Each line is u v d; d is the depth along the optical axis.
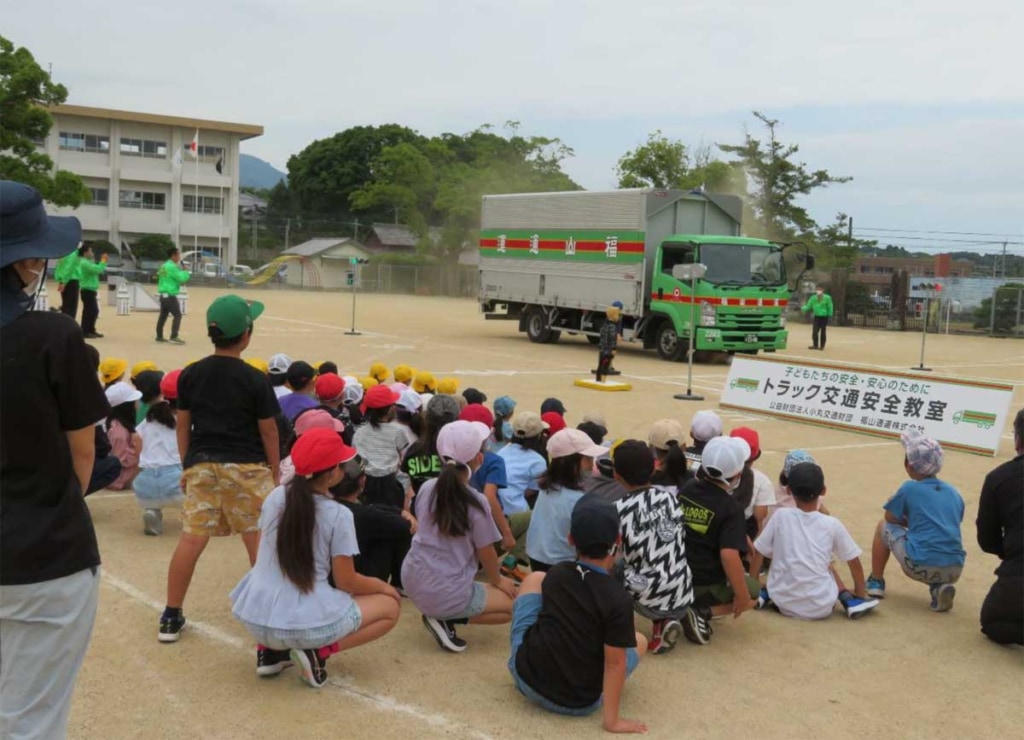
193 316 29.11
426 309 40.44
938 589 6.13
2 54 40.66
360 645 4.96
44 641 3.10
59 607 3.08
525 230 25.30
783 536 6.02
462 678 4.88
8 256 2.98
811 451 11.81
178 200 60.97
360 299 48.81
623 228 22.11
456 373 17.89
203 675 4.78
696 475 5.71
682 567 5.25
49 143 57.97
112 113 58.28
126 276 53.25
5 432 2.99
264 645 4.67
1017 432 5.62
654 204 21.62
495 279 26.56
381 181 67.50
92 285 20.14
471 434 5.17
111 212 59.75
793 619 5.97
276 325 28.05
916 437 6.35
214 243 63.22
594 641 4.38
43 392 3.02
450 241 62.66
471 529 5.14
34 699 3.12
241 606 4.58
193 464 5.24
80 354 3.10
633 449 5.21
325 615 4.53
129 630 5.33
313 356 19.78
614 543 4.46
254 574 4.64
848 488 9.76
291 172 84.69
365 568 5.93
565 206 23.84
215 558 6.68
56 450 3.07
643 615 5.30
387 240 69.19
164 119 59.59
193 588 6.04
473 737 4.21
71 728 4.16
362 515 5.89
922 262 66.62
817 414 13.72
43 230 3.08
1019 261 57.12
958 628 5.91
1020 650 5.55
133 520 7.54
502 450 6.74
